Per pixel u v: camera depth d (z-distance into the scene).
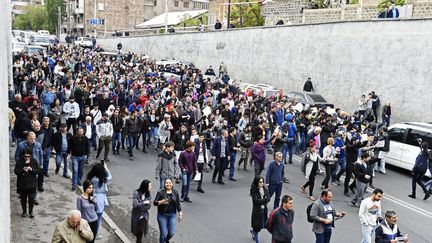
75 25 92.00
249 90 25.94
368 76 26.12
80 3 88.44
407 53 24.11
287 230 8.73
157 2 96.88
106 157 16.31
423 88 23.31
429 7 24.98
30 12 105.81
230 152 15.08
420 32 23.55
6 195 5.77
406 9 26.09
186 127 14.86
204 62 41.75
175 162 12.33
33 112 14.36
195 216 11.90
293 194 14.10
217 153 14.64
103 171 9.41
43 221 10.67
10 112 14.48
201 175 13.91
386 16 26.47
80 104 20.53
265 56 34.16
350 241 10.80
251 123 17.80
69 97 18.55
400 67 24.44
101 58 40.81
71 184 13.53
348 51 27.33
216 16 54.81
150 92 24.36
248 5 46.66
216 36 39.97
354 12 29.48
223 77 32.88
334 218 9.44
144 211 9.11
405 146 17.53
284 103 21.44
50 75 31.16
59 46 50.97
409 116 23.95
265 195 10.01
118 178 14.65
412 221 12.50
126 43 56.72
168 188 9.33
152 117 18.61
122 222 11.23
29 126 14.06
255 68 35.22
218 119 18.36
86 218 8.81
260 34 34.62
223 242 10.36
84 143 13.02
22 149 11.70
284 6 40.28
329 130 16.91
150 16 96.81
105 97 19.84
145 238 9.92
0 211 4.13
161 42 49.25
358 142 14.23
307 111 20.02
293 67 31.50
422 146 14.47
